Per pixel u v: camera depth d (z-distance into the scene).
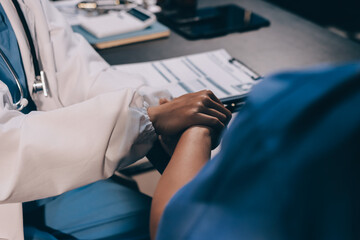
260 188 0.24
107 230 0.80
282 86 0.25
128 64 1.03
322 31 1.27
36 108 0.88
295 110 0.23
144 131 0.64
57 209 0.85
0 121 0.60
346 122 0.21
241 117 0.26
